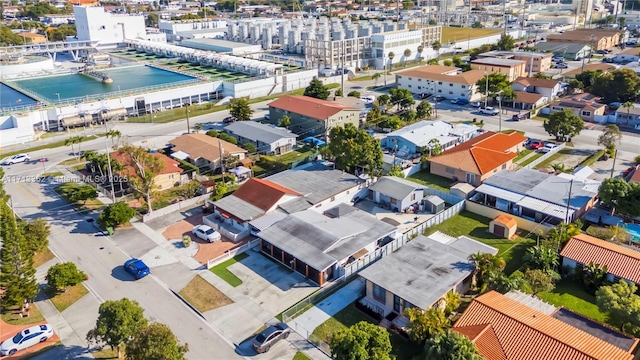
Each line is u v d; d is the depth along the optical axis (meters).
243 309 49.56
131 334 40.78
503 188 70.44
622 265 51.03
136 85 139.00
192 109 120.31
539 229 62.53
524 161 85.44
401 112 113.19
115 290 52.69
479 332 40.69
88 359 43.03
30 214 69.69
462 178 77.56
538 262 52.88
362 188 73.81
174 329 46.78
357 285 53.19
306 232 58.38
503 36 176.88
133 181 67.06
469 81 123.31
